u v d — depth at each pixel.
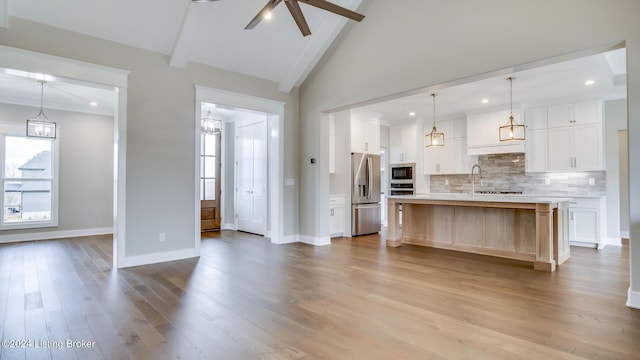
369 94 4.68
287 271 3.90
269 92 5.51
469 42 3.64
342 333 2.29
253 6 4.16
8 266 4.11
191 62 4.62
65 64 3.69
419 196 5.46
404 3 4.24
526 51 3.25
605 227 5.61
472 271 3.89
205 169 7.34
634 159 2.67
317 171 5.59
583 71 4.49
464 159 7.11
